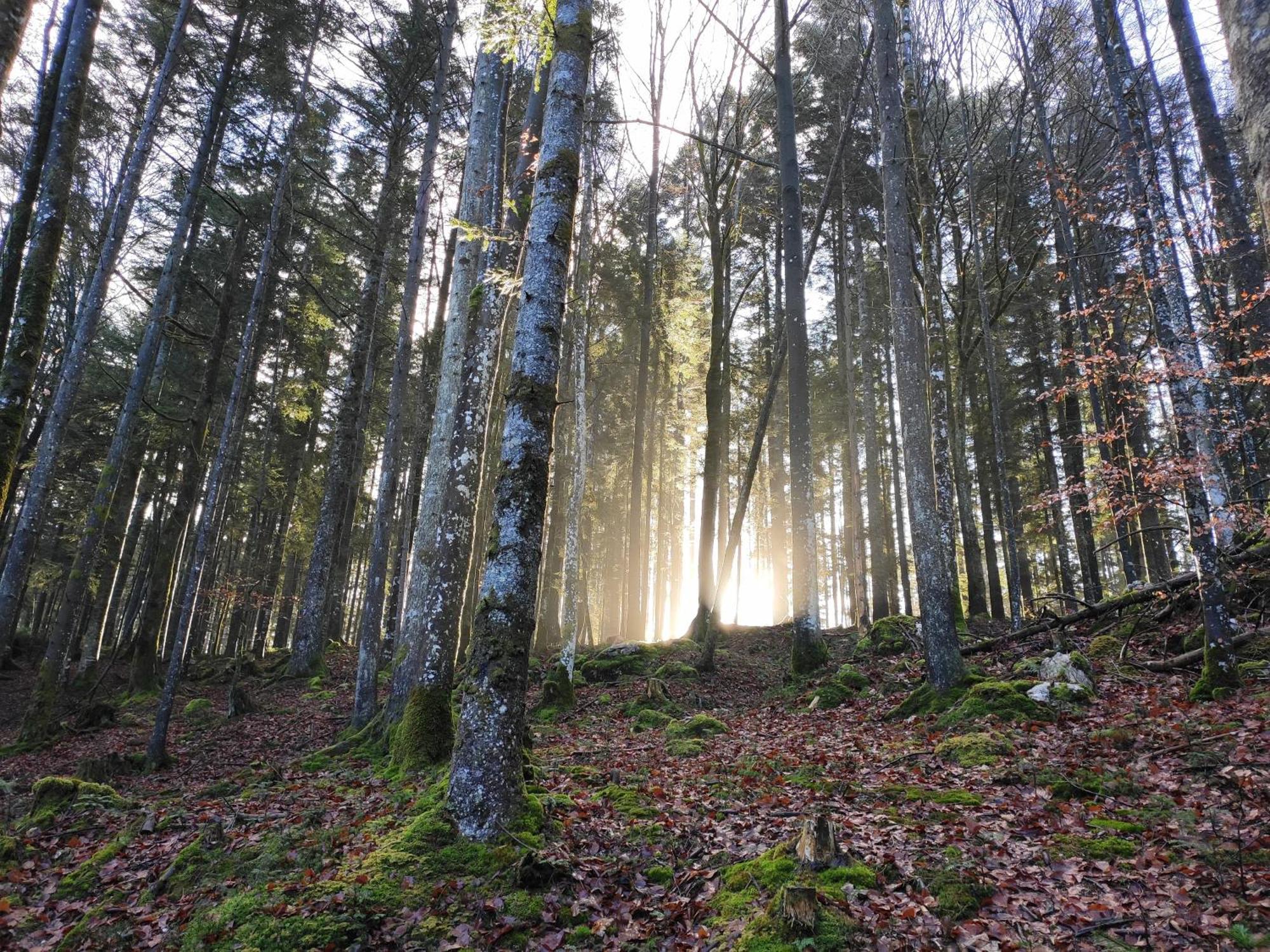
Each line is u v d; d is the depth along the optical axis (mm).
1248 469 10938
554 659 18562
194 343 21328
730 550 16797
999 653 12039
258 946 4145
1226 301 11312
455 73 18344
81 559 13844
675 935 4199
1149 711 7348
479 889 4715
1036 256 17625
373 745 10117
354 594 44312
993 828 5102
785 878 4469
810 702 11820
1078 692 8234
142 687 18500
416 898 4621
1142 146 9273
